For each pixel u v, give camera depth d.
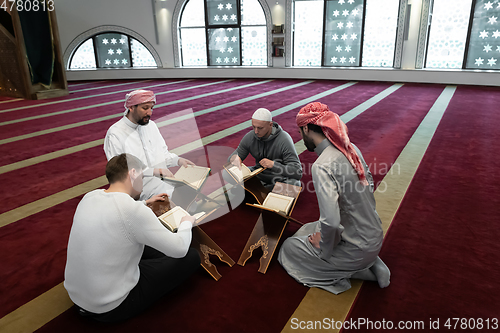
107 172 1.71
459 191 3.41
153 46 13.06
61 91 9.82
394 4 10.95
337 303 2.01
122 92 10.27
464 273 2.24
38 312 1.99
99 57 13.37
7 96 9.82
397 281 2.19
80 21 12.81
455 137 5.17
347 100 8.22
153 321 1.89
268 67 12.51
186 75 13.15
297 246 2.22
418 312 1.94
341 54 12.02
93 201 1.64
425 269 2.29
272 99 8.54
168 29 12.81
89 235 1.60
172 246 1.71
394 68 11.27
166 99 8.78
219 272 2.29
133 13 12.74
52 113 7.52
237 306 2.00
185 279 2.07
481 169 3.95
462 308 1.96
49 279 2.27
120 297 1.74
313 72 12.09
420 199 3.26
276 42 12.20
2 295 2.13
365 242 1.93
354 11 11.43
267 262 2.30
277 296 2.07
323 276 2.13
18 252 2.56
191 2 12.62
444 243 2.57
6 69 9.48
